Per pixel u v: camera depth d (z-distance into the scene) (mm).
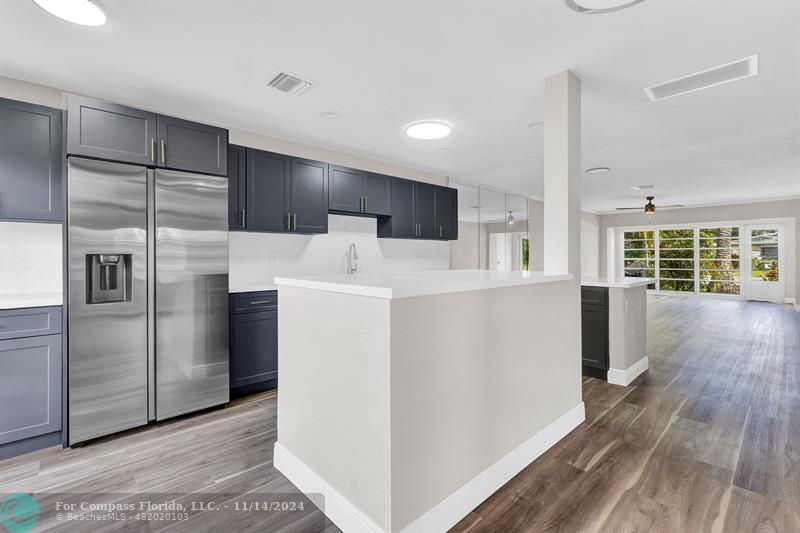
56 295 2443
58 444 2271
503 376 1884
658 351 4367
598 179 5719
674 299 8852
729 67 2320
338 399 1611
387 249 4715
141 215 2447
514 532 1535
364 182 4137
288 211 3494
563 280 2340
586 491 1796
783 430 2395
